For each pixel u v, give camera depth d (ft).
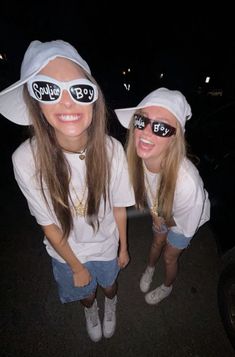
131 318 6.74
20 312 6.82
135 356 5.96
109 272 5.39
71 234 4.35
